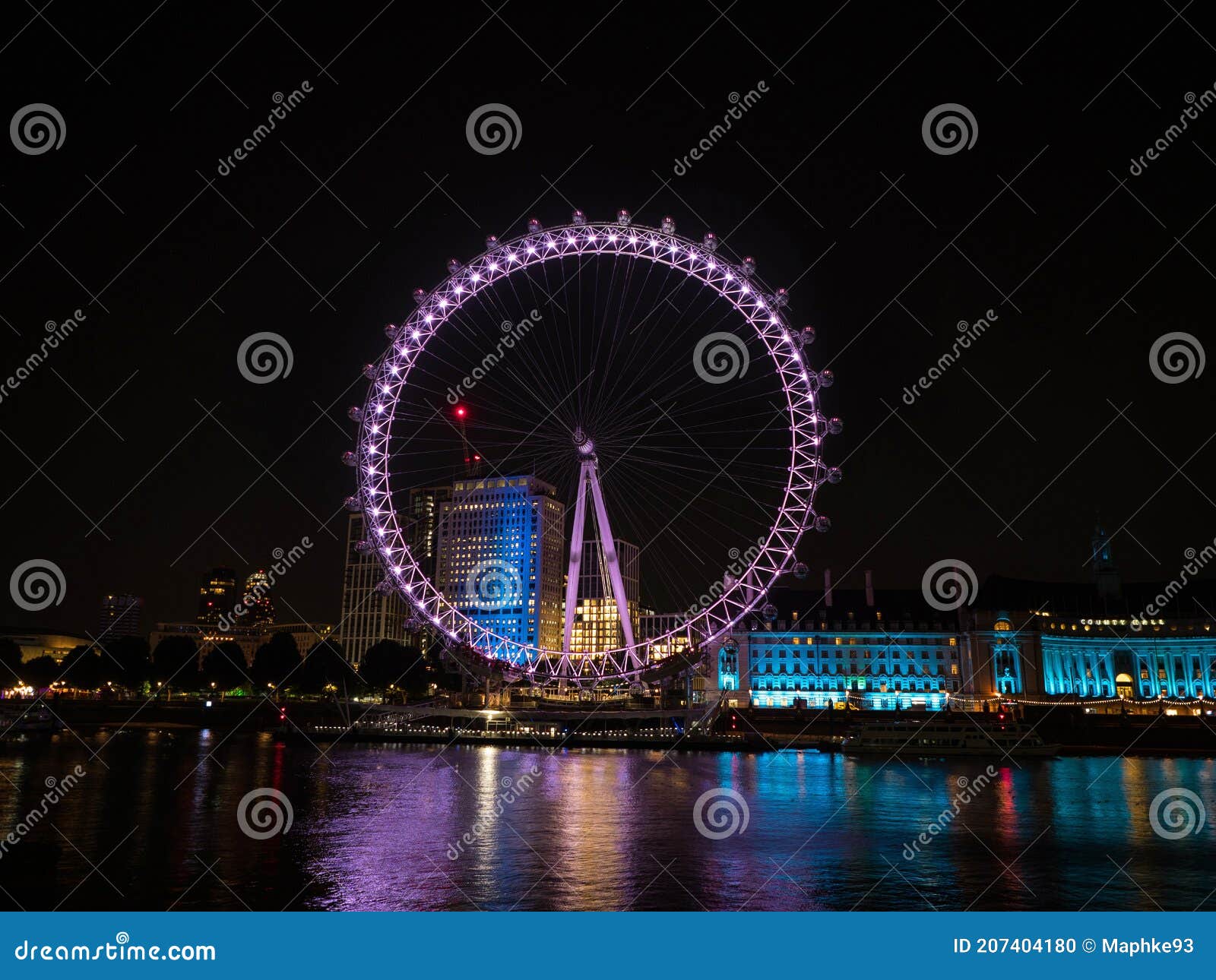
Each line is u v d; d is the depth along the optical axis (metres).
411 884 50.47
